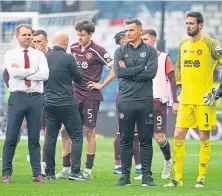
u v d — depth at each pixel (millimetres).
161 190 25156
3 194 24016
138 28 25844
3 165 27594
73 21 72188
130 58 25812
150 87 26094
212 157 40656
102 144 49750
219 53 26141
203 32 73812
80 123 29047
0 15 53875
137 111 25922
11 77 26984
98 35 76625
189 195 23891
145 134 26203
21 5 69750
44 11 72000
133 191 24797
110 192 24531
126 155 26547
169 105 30844
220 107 57906
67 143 30344
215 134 55000
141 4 77000
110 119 57625
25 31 26938
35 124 27328
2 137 56156
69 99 28656
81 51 30672
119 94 26156
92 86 30406
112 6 77625
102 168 34562
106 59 30578
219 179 30172
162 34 67438
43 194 24031
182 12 74312
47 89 28703
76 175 29078
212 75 26578
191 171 33500
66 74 28547
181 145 27016
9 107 27172
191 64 26578
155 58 25797
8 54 27062
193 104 26625
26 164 35844
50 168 29391
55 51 28656
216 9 74250
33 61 26953
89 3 74062
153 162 37938
